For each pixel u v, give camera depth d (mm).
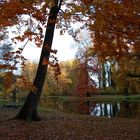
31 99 18422
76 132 15781
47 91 78375
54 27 15781
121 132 16016
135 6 12586
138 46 13375
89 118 21016
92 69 64875
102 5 11469
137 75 20047
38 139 14133
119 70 19750
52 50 11648
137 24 12789
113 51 13430
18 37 10648
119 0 12477
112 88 68438
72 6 11648
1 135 14531
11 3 10352
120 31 12836
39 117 18656
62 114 22953
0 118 18844
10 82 10430
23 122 17609
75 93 70250
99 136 15047
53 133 15352
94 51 14148
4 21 10445
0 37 13852
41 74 18312
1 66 10258
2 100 39219
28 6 10484
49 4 10859
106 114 31922
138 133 15734
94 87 67750
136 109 37344
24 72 10820
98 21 11852
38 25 11164
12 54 10492
